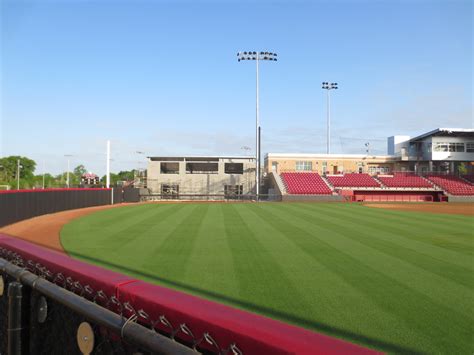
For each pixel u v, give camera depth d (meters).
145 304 1.63
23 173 90.19
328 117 51.88
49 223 15.41
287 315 4.60
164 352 1.22
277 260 7.91
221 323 1.32
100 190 28.11
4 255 2.89
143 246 9.67
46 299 1.96
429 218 17.92
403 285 5.98
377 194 43.50
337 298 5.29
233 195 39.81
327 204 31.38
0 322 2.39
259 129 39.03
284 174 45.56
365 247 9.51
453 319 4.45
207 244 9.97
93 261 7.81
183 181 44.94
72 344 1.76
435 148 46.00
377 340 3.84
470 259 8.02
